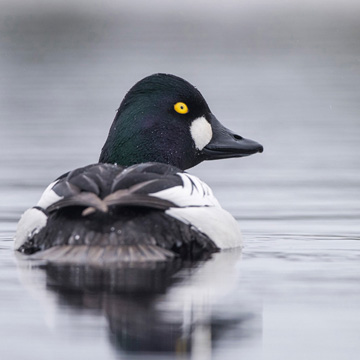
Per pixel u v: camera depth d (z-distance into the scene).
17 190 17.02
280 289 8.28
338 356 6.49
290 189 17.42
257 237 12.09
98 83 35.19
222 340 6.73
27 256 9.78
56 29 50.56
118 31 54.69
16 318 7.17
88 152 21.67
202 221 9.68
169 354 6.39
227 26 56.25
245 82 35.47
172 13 58.84
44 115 28.52
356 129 25.86
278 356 6.48
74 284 8.25
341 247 11.02
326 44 47.41
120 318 7.17
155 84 11.91
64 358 6.29
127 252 8.86
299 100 31.31
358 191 17.12
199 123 12.14
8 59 42.62
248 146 12.30
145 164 9.94
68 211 9.27
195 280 8.55
